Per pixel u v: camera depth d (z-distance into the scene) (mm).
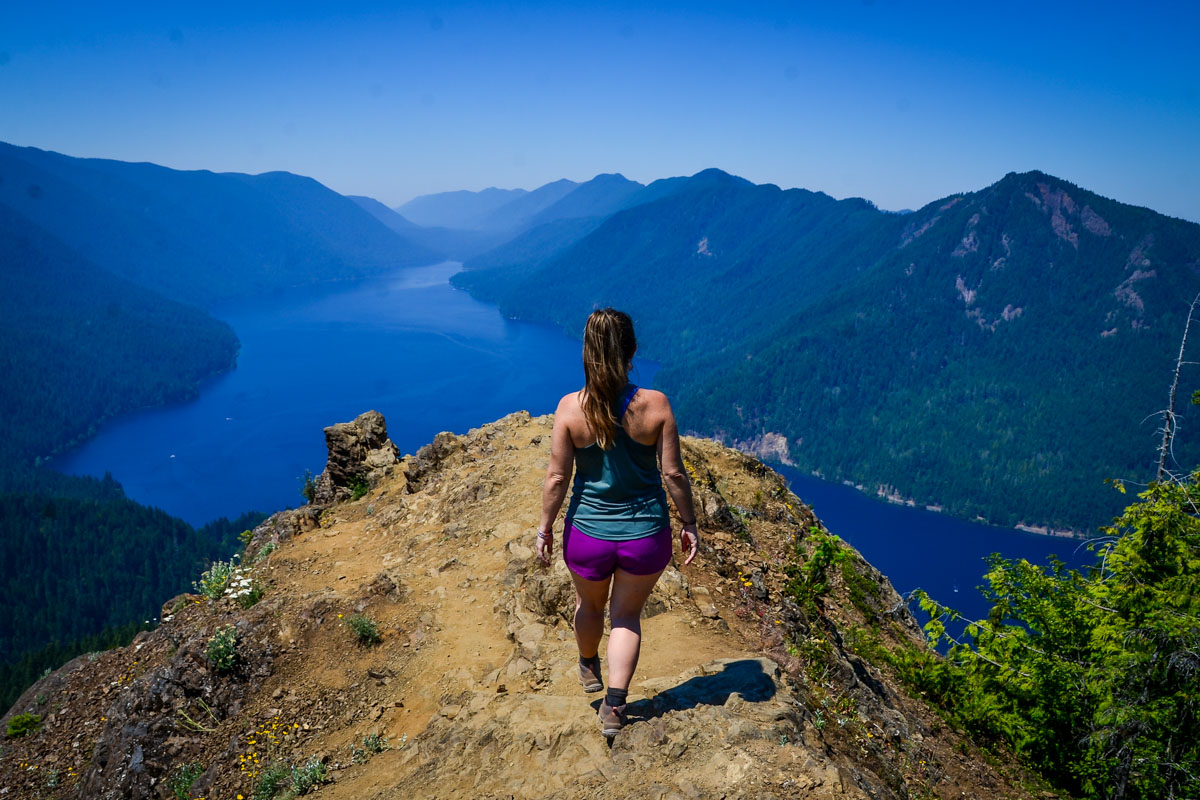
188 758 7926
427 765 5133
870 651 9727
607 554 4078
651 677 5941
